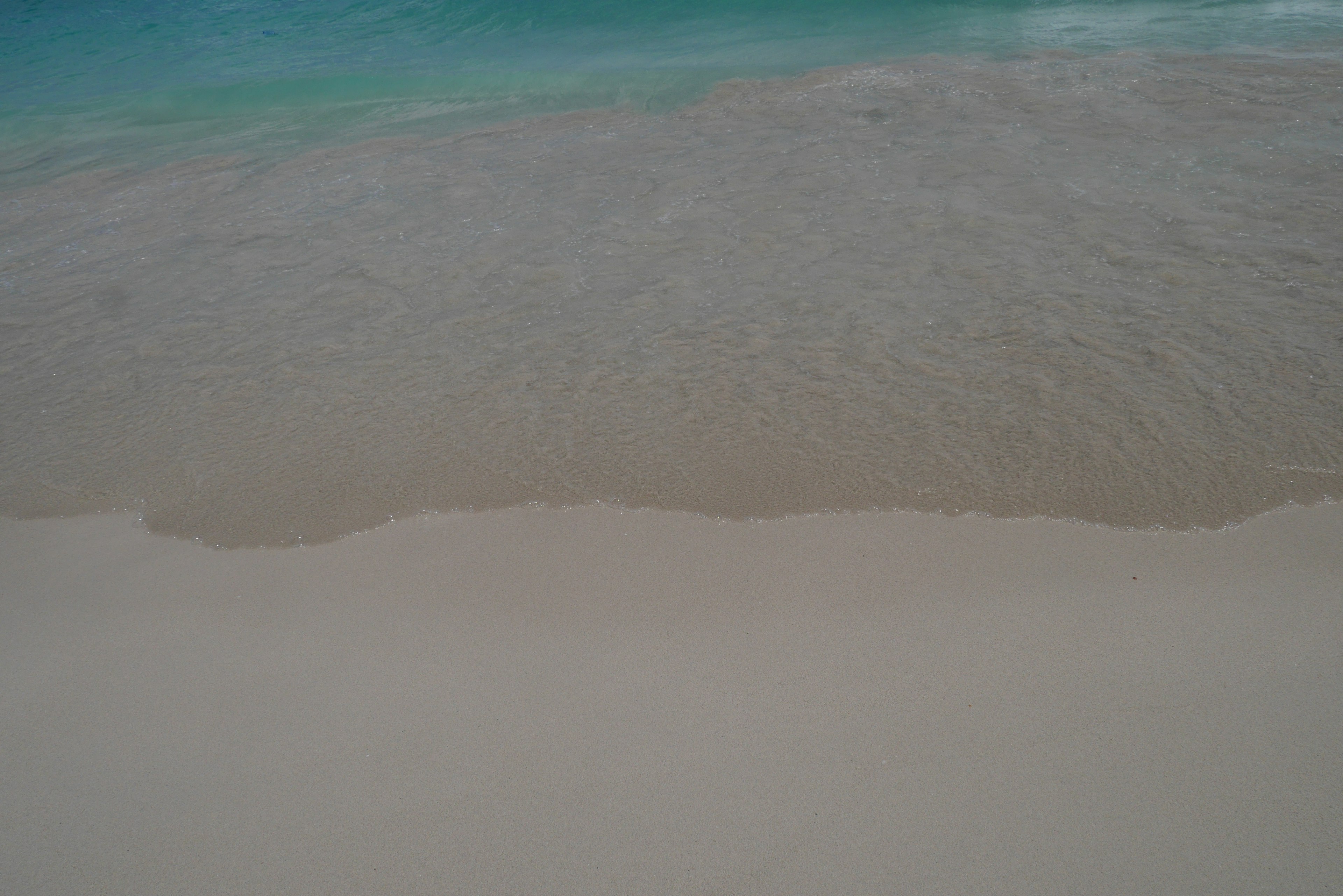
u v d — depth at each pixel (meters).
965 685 2.04
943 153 5.10
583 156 5.77
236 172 6.24
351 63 9.57
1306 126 4.91
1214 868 1.63
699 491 2.74
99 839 1.88
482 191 5.30
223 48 10.85
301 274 4.41
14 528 2.86
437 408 3.25
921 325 3.48
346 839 1.84
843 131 5.64
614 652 2.22
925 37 7.96
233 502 2.87
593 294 3.95
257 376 3.55
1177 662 2.04
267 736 2.08
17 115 8.80
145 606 2.51
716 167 5.30
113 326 4.07
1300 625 2.10
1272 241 3.79
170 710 2.17
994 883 1.65
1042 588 2.28
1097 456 2.70
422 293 4.10
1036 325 3.39
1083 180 4.56
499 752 1.99
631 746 1.98
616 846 1.78
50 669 2.33
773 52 8.13
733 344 3.47
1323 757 1.80
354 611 2.43
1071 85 5.98
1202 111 5.31
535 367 3.45
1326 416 2.74
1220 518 2.43
